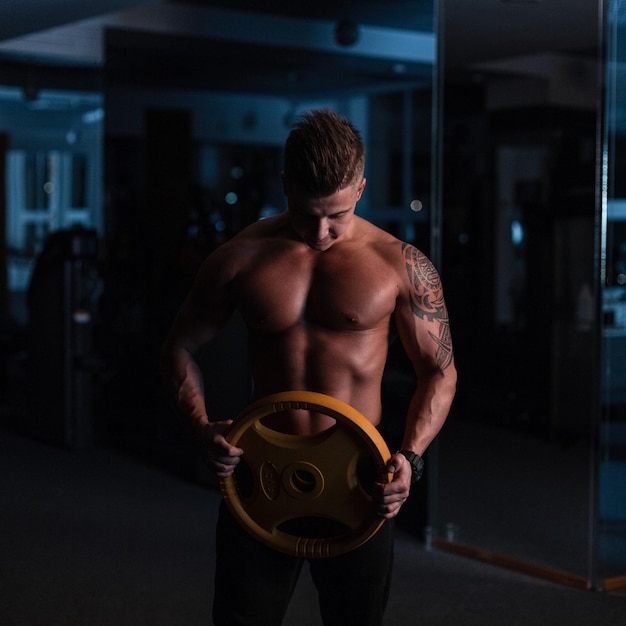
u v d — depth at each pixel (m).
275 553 1.89
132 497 4.68
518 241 3.69
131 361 6.92
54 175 8.30
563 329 3.51
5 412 6.88
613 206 3.42
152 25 7.42
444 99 3.88
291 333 1.84
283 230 1.88
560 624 3.09
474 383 3.80
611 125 3.40
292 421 1.85
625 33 3.37
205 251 6.61
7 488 4.83
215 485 4.86
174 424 6.30
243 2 7.43
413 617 3.13
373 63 8.60
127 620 3.11
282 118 8.99
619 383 3.42
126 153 8.31
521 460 3.64
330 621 1.93
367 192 9.40
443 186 3.88
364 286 1.80
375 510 1.76
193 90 8.52
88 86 8.11
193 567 3.65
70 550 3.85
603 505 3.41
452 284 3.85
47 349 5.87
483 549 3.76
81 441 5.74
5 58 7.59
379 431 1.87
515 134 3.71
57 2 5.22
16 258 8.48
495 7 3.72
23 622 3.08
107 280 7.38
